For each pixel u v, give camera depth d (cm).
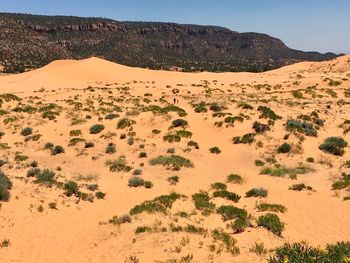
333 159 2945
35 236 1540
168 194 2147
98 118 4050
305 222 1712
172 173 2652
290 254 1084
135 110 4188
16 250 1409
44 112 4375
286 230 1602
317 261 1055
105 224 1681
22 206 1758
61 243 1497
